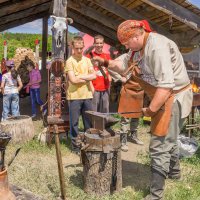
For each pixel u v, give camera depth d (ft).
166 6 22.67
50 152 19.39
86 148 13.29
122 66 13.82
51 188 14.35
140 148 20.80
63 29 20.21
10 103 26.94
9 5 27.61
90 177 13.53
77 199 13.28
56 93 20.57
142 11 25.38
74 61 17.79
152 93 12.05
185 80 12.48
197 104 21.94
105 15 30.32
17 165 16.99
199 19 23.56
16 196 10.11
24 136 20.89
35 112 31.40
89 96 18.20
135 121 21.50
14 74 26.73
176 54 12.18
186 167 17.44
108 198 13.33
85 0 27.84
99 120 12.77
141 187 14.80
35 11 35.60
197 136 23.45
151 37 11.49
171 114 12.26
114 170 13.65
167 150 12.57
